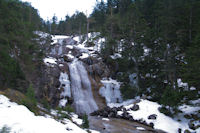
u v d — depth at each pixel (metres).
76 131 7.92
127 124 14.59
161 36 21.94
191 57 14.60
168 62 18.97
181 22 22.55
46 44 35.22
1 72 11.02
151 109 16.78
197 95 15.03
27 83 14.90
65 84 21.77
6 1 15.19
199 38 14.66
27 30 16.81
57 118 10.15
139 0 35.75
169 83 19.69
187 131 12.73
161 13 23.89
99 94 23.12
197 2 21.62
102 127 13.07
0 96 9.26
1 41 11.89
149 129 13.45
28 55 15.40
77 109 19.88
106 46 28.98
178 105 15.96
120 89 22.47
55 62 24.39
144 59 22.88
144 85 21.53
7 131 5.10
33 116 7.68
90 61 27.31
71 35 60.38
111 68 27.02
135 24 23.95
